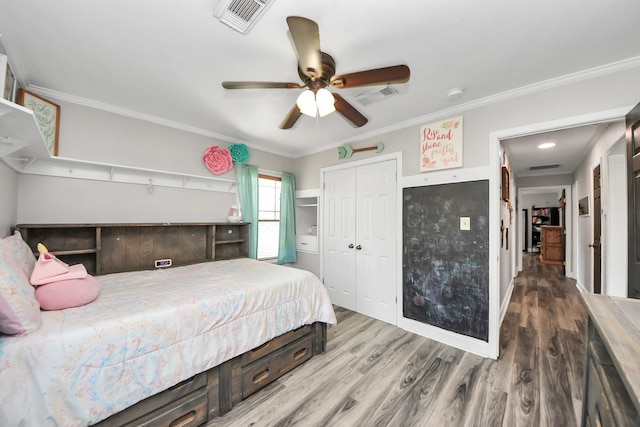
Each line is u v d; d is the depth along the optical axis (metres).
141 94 2.15
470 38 1.46
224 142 3.20
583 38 1.45
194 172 2.92
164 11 1.27
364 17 1.30
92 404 1.08
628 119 1.62
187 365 1.37
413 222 2.66
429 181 2.53
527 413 1.52
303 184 3.95
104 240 2.29
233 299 1.62
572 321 2.93
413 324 2.64
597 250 3.36
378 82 1.47
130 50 1.58
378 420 1.49
